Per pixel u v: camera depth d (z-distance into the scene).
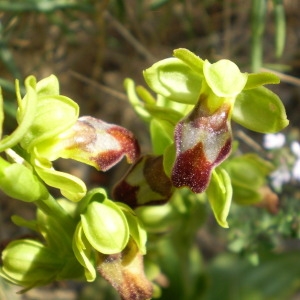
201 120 0.09
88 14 0.15
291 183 0.13
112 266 0.09
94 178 0.16
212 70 0.08
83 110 0.17
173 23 0.17
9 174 0.08
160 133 0.09
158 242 0.12
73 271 0.09
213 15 0.17
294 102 0.18
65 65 0.16
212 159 0.08
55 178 0.08
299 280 0.15
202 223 0.12
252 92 0.09
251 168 0.11
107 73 0.17
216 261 0.15
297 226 0.13
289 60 0.17
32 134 0.08
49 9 0.13
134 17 0.15
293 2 0.17
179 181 0.08
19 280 0.09
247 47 0.17
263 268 0.15
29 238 0.10
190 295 0.14
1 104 0.08
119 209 0.08
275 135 0.14
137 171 0.09
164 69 0.09
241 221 0.13
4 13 0.14
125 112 0.17
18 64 0.15
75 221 0.09
